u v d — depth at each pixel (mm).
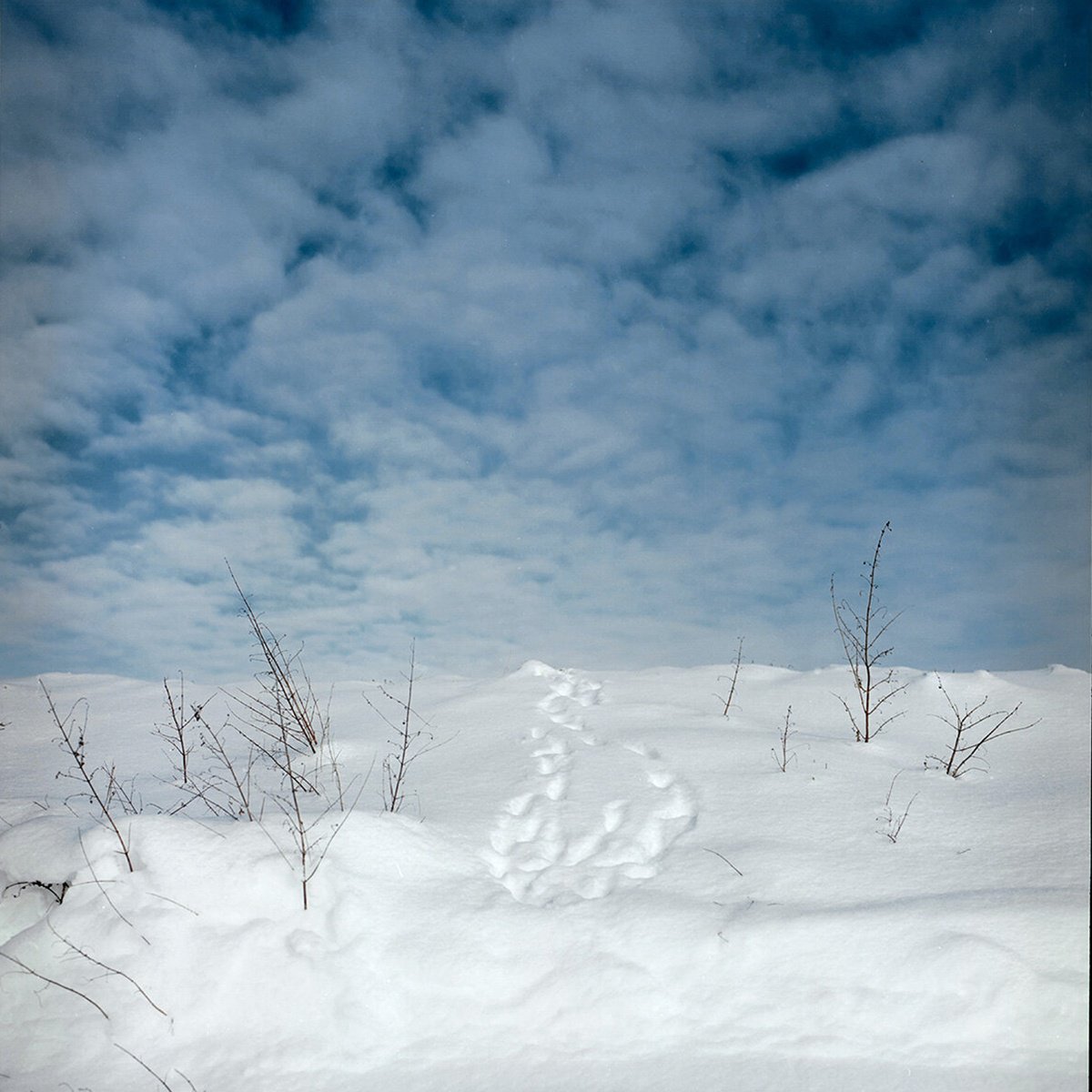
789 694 8094
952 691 7828
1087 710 7250
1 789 6309
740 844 5004
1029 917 4074
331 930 4281
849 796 5562
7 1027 3961
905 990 3807
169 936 4234
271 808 5602
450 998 3992
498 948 4203
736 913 4301
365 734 7137
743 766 6082
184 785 6211
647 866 4965
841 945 4008
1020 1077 3406
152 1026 3910
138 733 7695
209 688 9117
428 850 4918
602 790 5840
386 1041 3822
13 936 4426
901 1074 3457
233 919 4348
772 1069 3518
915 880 4559
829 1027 3709
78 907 4430
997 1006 3695
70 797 6016
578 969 4035
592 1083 3502
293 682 7090
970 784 5848
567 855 5168
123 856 4676
